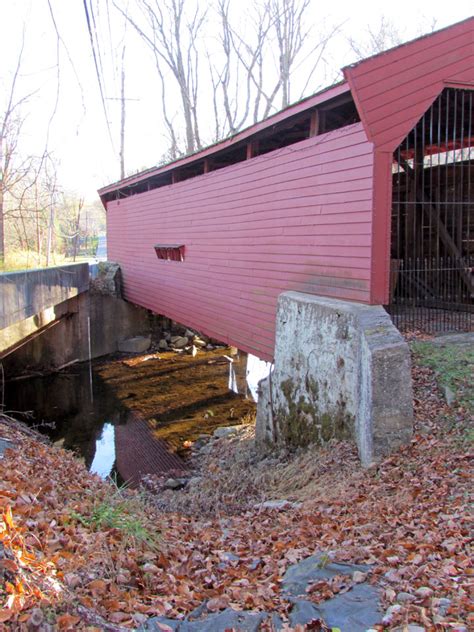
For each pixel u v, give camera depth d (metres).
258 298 10.98
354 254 7.92
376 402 5.98
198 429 12.84
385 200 7.47
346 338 7.18
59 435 13.01
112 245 22.92
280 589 3.73
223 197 12.40
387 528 4.59
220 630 3.07
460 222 9.70
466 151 11.70
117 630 2.89
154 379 17.47
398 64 7.33
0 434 6.94
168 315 16.80
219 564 4.37
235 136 11.20
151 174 16.95
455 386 6.59
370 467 5.98
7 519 3.39
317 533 4.90
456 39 7.57
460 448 5.67
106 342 20.73
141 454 11.37
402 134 7.46
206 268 13.61
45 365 18.66
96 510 4.59
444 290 10.23
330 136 8.35
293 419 8.76
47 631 2.63
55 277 15.07
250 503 6.97
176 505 7.62
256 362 18.98
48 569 3.19
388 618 3.06
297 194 9.37
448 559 3.76
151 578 3.73
